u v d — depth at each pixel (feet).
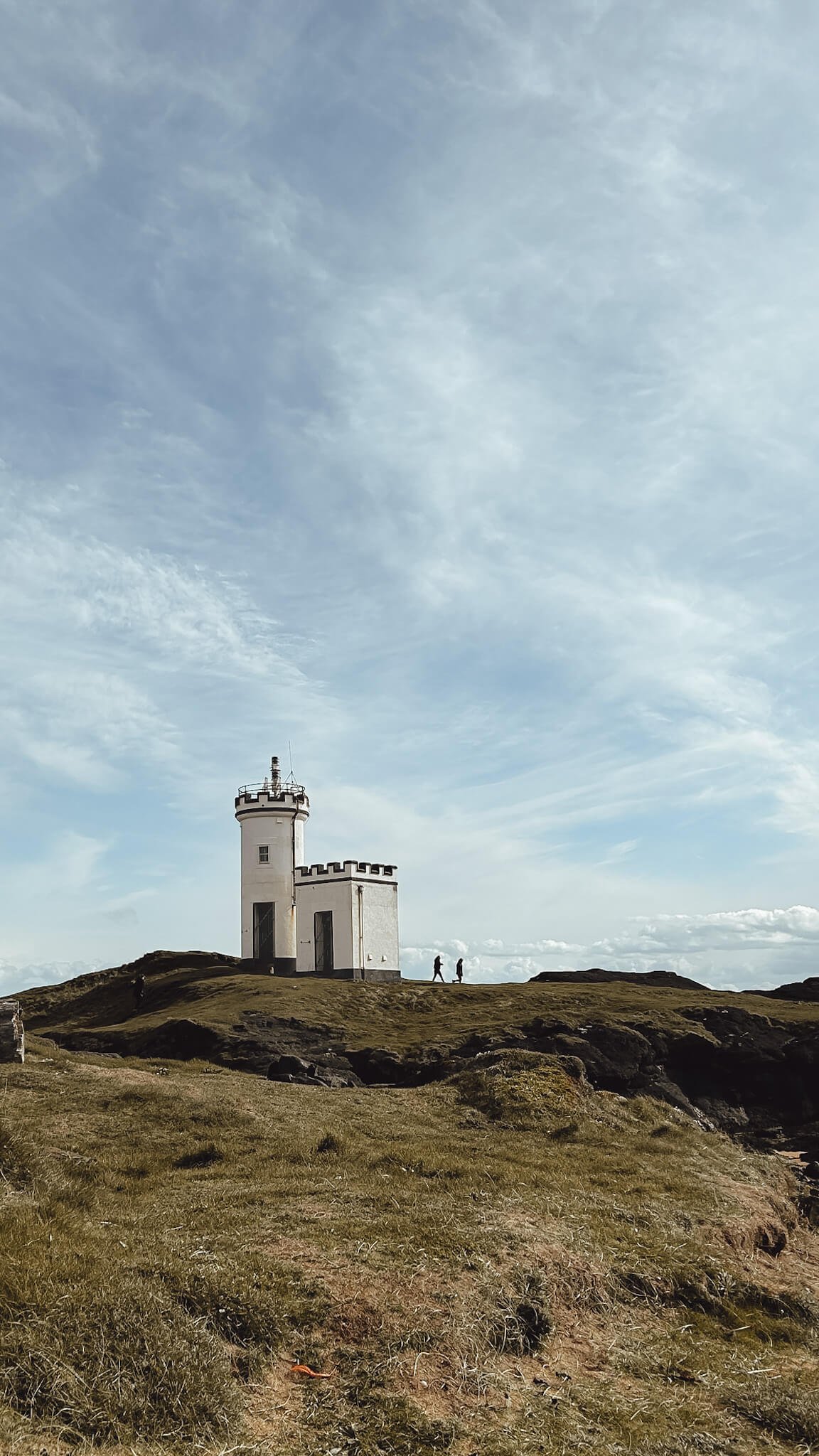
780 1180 79.77
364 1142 68.85
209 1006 173.99
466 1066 109.50
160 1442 27.55
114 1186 55.11
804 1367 40.88
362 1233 43.55
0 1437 25.22
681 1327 43.14
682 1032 147.95
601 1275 44.52
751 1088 144.97
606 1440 31.96
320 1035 151.74
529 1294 40.60
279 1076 111.45
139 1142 65.77
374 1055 137.69
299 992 177.58
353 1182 53.93
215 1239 41.68
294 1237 42.57
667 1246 49.67
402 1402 31.83
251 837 224.53
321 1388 32.22
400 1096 93.35
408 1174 57.47
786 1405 35.45
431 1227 45.06
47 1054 95.45
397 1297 37.65
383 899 217.36
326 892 214.28
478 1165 60.34
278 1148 64.64
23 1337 29.01
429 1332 35.81
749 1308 46.68
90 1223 41.63
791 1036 153.79
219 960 241.96
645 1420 33.88
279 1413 30.78
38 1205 42.68
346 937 210.18
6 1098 73.77
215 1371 30.86
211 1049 144.15
